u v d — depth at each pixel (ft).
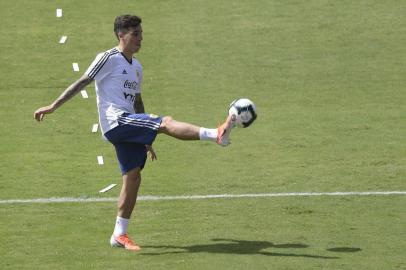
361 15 254.27
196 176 151.94
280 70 224.12
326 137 178.91
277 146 172.76
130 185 110.01
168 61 228.43
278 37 241.76
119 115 108.17
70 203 135.95
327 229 119.03
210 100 205.26
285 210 129.59
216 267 101.55
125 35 109.50
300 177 150.92
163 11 256.11
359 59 230.48
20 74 221.46
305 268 100.99
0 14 255.09
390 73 222.28
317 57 231.30
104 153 169.99
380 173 152.87
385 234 116.26
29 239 115.75
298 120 191.01
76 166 160.86
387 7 259.60
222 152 168.55
